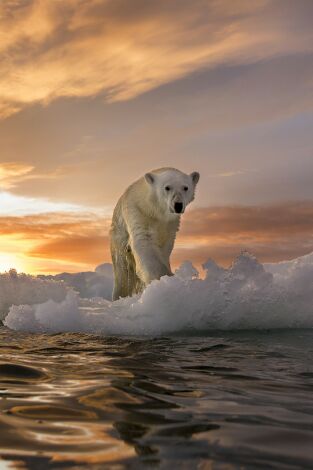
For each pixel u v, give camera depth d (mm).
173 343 4465
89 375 2848
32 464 1427
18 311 5727
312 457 1518
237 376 2904
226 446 1604
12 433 1698
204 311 5527
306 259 6984
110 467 1410
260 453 1546
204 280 5738
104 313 5695
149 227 7664
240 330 5508
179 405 2154
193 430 1776
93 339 4773
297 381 2773
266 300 5648
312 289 5820
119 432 1736
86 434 1702
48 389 2430
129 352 3889
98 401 2193
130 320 5457
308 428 1826
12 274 7863
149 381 2701
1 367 3014
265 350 4035
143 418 1925
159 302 5473
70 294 5941
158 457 1493
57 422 1844
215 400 2271
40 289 7793
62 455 1497
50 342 4531
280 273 6758
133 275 8312
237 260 5938
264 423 1887
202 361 3459
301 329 5547
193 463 1454
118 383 2619
